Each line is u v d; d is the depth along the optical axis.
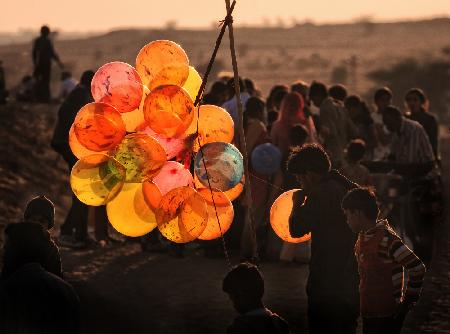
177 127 9.27
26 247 8.03
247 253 16.61
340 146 18.00
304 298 14.49
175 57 9.79
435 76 90.00
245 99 17.16
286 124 16.58
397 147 17.78
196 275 15.98
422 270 9.35
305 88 19.48
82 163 9.05
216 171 9.57
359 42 175.50
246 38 179.88
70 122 17.91
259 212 16.47
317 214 9.88
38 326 7.88
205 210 9.24
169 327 12.89
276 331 7.66
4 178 25.67
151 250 17.91
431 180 17.64
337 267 9.91
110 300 14.26
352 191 9.60
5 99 35.47
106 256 17.48
